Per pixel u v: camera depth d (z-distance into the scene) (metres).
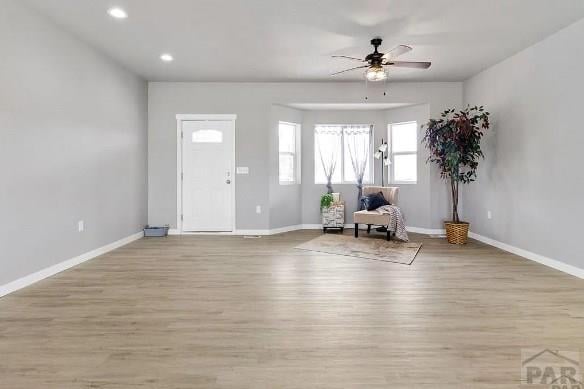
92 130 4.57
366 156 7.11
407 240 5.75
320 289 3.35
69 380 1.86
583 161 3.74
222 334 2.41
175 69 5.53
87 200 4.47
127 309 2.85
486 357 2.11
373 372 1.95
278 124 6.54
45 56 3.70
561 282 3.58
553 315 2.73
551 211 4.20
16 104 3.31
